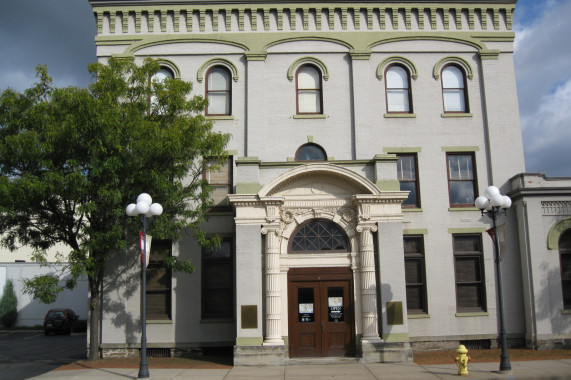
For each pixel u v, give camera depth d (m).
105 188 16.11
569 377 13.79
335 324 17.80
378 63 21.56
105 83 16.98
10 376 15.91
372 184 17.73
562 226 19.86
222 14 21.67
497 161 21.06
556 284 19.50
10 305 38.31
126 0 21.38
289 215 18.17
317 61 21.44
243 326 17.03
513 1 22.17
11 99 16.56
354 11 21.73
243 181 18.11
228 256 19.89
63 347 25.92
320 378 14.46
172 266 17.77
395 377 14.35
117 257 19.59
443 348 19.72
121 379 14.48
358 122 20.86
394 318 17.22
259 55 21.23
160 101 17.72
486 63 21.80
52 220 17.31
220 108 21.23
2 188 15.05
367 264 17.58
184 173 17.69
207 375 15.10
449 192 20.86
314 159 20.77
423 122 21.20
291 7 21.61
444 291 20.05
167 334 19.33
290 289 18.00
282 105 21.05
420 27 21.88
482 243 20.41
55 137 15.64
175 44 21.42
